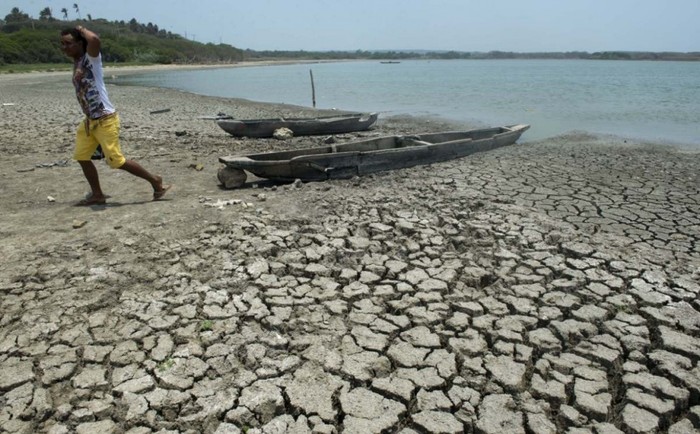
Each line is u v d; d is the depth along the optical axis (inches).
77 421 120.6
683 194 309.0
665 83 1518.2
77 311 163.9
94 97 234.2
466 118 733.3
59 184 306.5
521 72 2519.7
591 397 131.2
